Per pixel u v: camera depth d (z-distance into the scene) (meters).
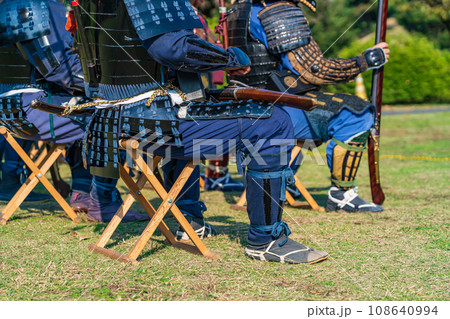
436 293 2.46
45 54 3.38
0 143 4.55
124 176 2.98
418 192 5.09
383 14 4.13
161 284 2.57
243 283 2.58
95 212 3.90
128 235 3.47
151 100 2.62
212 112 2.67
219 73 4.91
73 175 4.17
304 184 5.81
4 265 2.82
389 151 8.80
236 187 5.48
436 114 16.53
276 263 2.88
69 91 3.61
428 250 3.10
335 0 19.34
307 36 3.80
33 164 3.80
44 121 3.52
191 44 2.53
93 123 2.75
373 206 4.24
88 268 2.78
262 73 3.89
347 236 3.45
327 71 3.86
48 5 3.43
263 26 3.79
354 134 4.10
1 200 4.47
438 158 7.75
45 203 4.59
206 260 2.93
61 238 3.39
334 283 2.57
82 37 2.72
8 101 3.46
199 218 3.40
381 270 2.75
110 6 2.60
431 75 20.66
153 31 2.50
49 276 2.66
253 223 2.91
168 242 3.24
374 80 4.34
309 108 2.49
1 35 3.44
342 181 4.27
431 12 18.69
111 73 2.65
